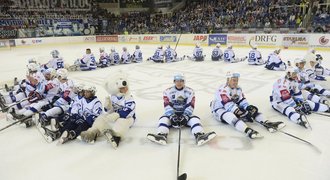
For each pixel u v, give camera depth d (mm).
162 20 25938
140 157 3516
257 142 3867
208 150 3660
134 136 4156
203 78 8547
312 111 4988
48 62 8250
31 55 16172
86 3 27469
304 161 3338
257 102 5785
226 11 22016
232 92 4395
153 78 8750
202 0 25719
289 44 16016
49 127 4410
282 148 3676
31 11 25047
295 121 4441
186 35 21047
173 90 4203
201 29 21531
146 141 3977
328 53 13609
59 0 26047
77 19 26562
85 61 10344
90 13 27812
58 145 3875
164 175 3100
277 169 3168
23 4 24641
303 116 4305
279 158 3418
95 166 3316
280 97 4805
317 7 16766
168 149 3715
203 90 7012
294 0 18828
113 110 4129
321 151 3574
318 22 16078
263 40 17109
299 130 4230
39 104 4754
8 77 9477
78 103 4074
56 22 25406
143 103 5938
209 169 3201
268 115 4930
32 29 24016
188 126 4379
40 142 4004
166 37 22328
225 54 12062
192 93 4238
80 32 26891
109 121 3822
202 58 12586
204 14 23188
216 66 10969
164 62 12367
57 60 8734
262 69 10039
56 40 23922
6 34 22734
